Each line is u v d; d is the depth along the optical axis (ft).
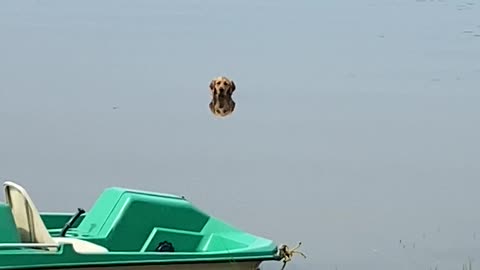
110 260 68.95
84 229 81.41
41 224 69.46
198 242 82.23
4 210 68.69
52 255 66.54
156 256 70.90
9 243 67.77
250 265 76.18
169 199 82.79
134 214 80.43
